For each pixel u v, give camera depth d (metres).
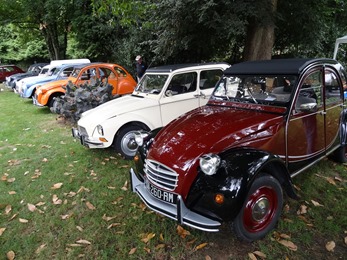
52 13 16.58
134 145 5.00
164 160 2.76
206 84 5.57
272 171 2.82
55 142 6.19
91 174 4.46
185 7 7.84
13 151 5.68
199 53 10.93
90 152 5.43
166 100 5.18
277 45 11.61
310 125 3.38
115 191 3.91
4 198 3.85
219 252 2.67
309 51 11.30
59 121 8.19
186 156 2.68
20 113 9.60
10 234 3.10
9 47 28.66
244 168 2.46
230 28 7.71
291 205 3.32
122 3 4.79
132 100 5.30
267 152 2.68
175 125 3.31
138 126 5.00
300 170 3.40
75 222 3.26
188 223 2.49
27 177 4.46
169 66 5.59
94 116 4.93
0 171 4.73
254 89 3.52
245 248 2.70
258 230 2.74
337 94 3.86
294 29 10.37
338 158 4.30
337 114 3.89
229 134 2.83
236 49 11.52
